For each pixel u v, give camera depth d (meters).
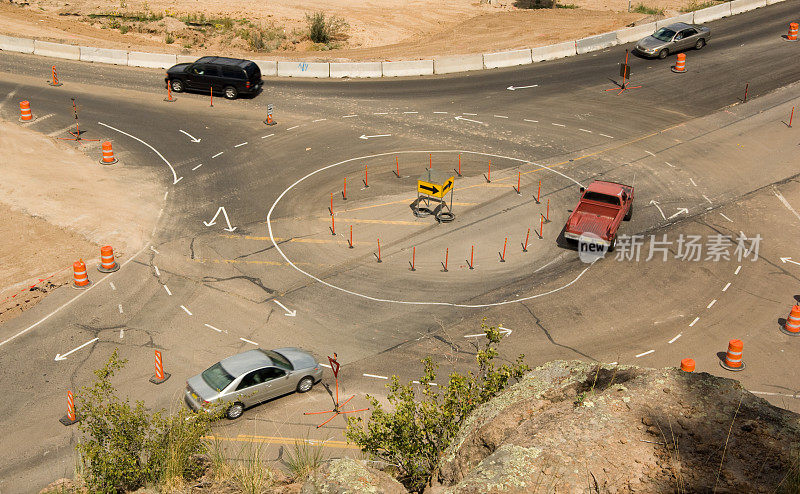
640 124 38.56
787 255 27.67
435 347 23.02
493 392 10.45
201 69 40.78
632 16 55.19
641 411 7.48
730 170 34.06
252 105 40.78
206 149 36.09
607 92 42.31
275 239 29.06
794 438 6.95
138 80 43.91
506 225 29.91
